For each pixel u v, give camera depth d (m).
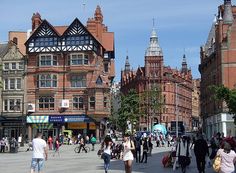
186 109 155.50
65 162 32.50
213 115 67.69
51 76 71.25
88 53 71.25
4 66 72.62
